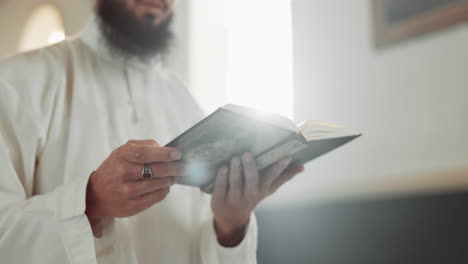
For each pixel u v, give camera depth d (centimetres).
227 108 94
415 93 252
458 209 189
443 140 236
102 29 156
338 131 111
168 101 166
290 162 122
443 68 241
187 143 100
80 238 104
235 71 347
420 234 202
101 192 105
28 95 133
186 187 151
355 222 231
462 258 186
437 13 245
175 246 140
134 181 104
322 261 245
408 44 257
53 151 133
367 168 266
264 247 278
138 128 151
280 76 327
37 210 107
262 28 344
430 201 200
